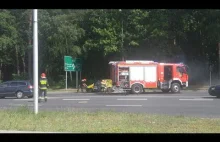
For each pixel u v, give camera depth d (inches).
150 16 1924.2
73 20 2042.3
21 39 2034.9
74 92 1610.5
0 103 1020.5
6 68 2289.6
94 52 2098.9
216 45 2004.2
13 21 2018.9
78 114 646.5
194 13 1918.1
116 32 1924.2
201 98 1126.4
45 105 922.1
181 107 855.7
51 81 1978.3
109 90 1450.5
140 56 1967.3
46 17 1910.7
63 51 1926.7
